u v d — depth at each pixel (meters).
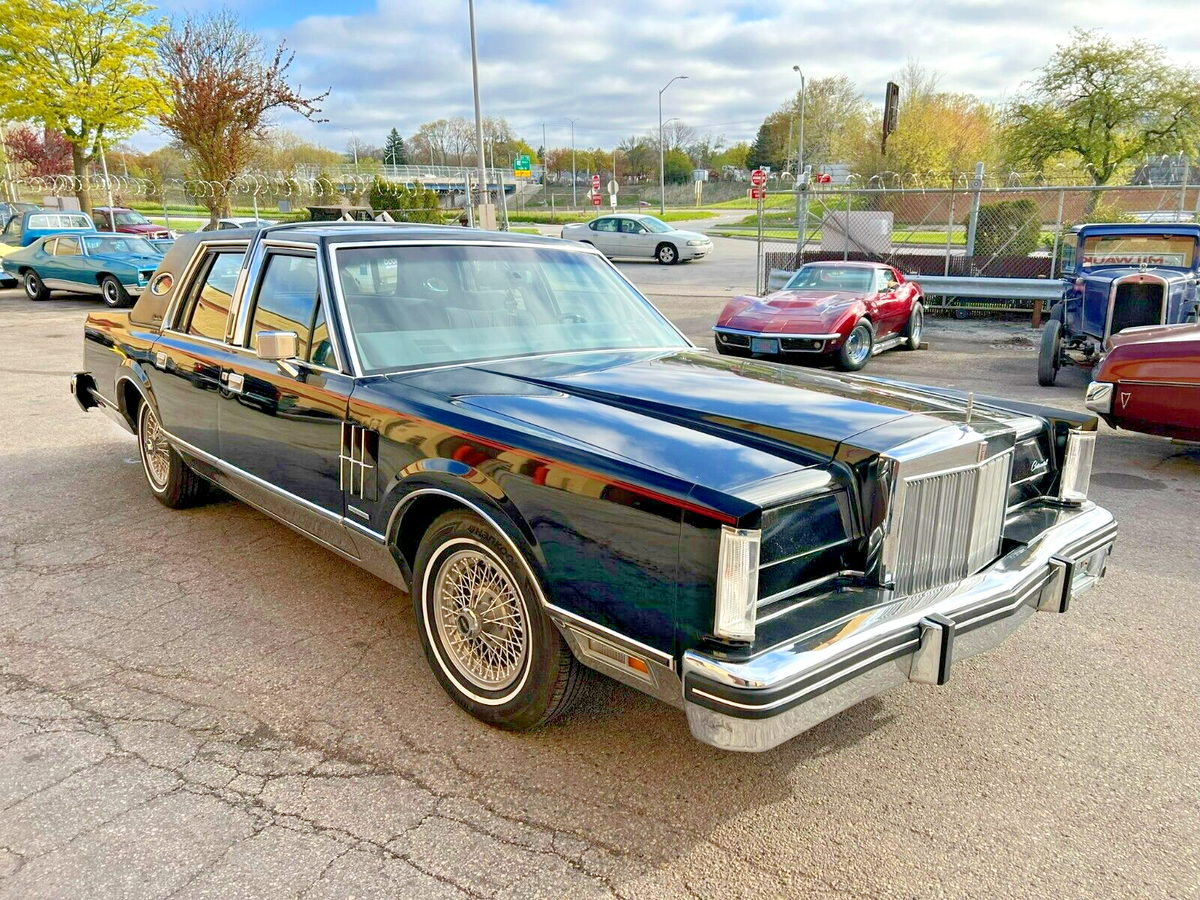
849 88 67.25
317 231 3.66
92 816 2.48
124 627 3.68
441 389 3.07
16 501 5.31
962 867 2.34
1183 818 2.56
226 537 4.75
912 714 3.13
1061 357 10.10
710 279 23.39
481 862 2.32
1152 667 3.48
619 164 99.50
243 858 2.32
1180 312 9.73
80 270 16.59
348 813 2.51
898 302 11.65
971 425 2.74
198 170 22.84
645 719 3.05
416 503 3.01
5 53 26.50
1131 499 5.70
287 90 21.91
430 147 94.25
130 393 5.18
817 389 3.13
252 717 3.01
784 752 2.87
